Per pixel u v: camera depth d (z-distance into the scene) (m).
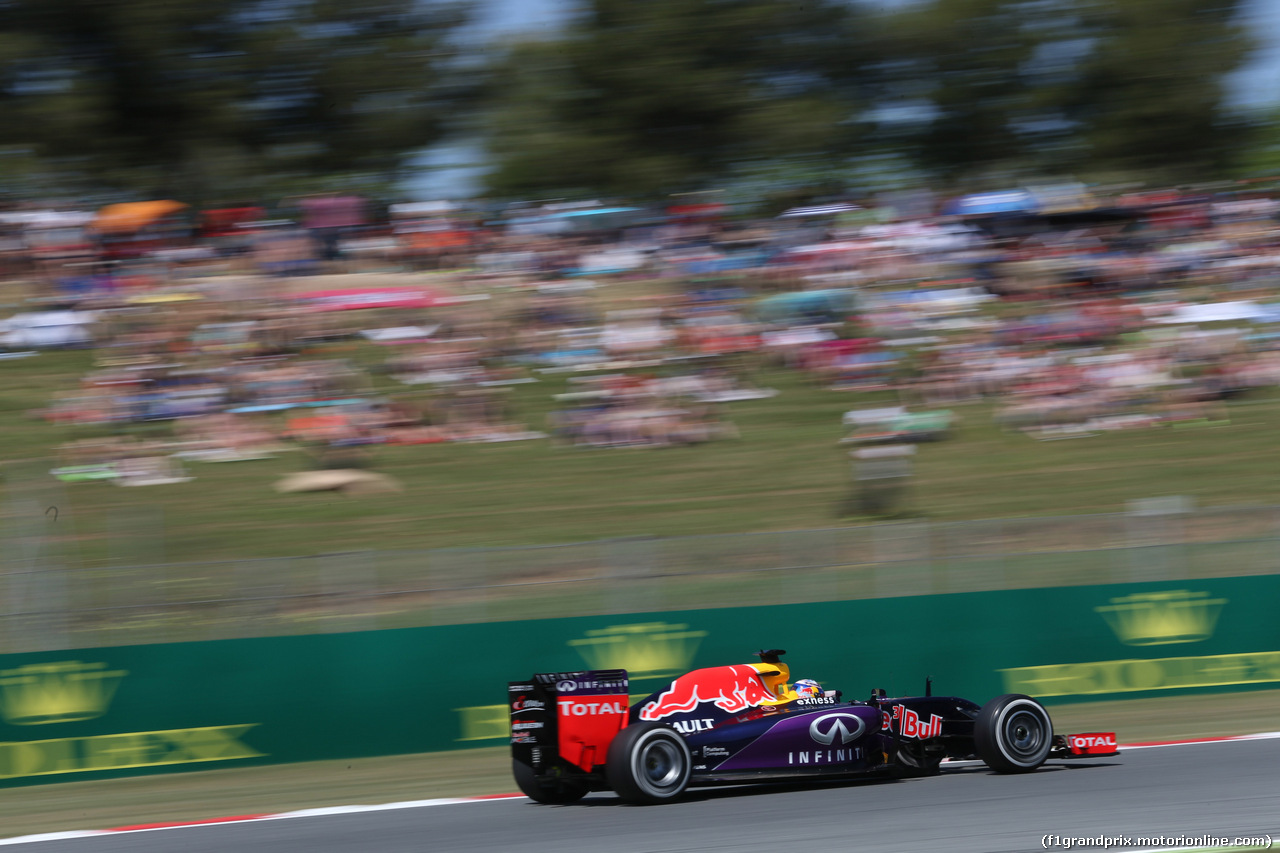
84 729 42.12
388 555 49.31
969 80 132.12
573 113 125.88
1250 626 52.28
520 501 64.50
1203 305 80.81
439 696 45.81
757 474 67.81
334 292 77.44
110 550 57.00
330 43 132.00
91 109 120.88
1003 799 30.81
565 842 28.12
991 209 88.19
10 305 77.38
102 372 71.19
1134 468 68.88
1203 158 132.50
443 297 78.12
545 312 78.06
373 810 34.34
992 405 75.62
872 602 50.28
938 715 35.38
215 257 81.06
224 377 71.00
